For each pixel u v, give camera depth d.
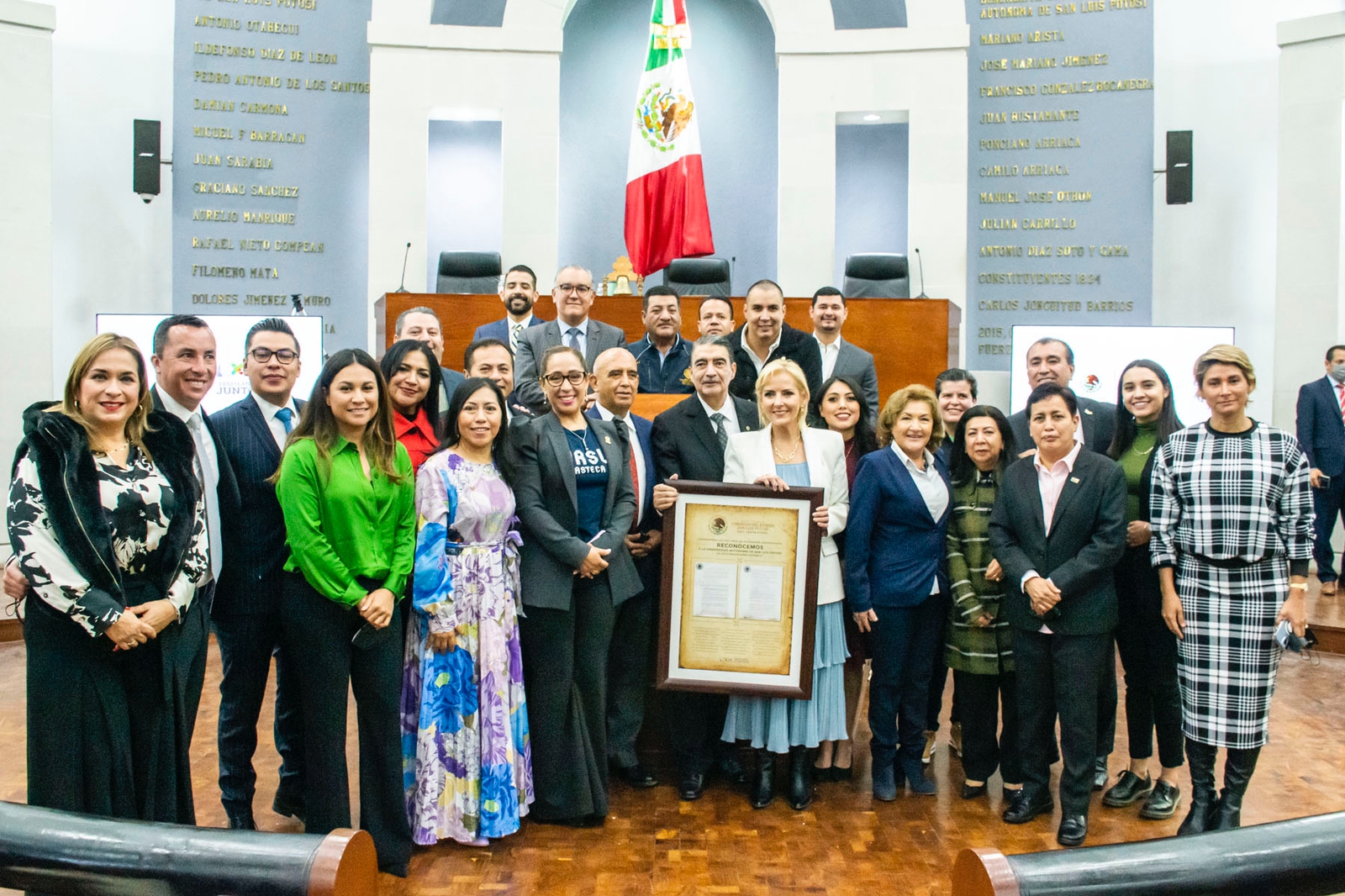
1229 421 3.32
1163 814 3.48
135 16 9.03
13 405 8.12
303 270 9.28
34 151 8.23
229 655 3.15
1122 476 3.36
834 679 3.60
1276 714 4.69
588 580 3.43
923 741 3.75
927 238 9.12
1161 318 9.34
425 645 3.18
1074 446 3.46
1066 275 9.32
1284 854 1.13
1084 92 9.27
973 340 9.44
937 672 4.05
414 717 3.22
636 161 8.35
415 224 9.02
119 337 2.57
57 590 2.38
